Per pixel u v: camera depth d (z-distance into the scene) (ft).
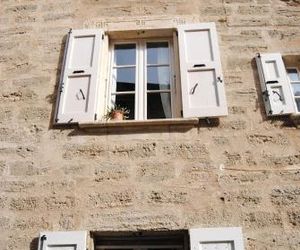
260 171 14.62
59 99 16.74
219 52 17.78
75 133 15.80
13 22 19.69
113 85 18.24
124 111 16.99
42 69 17.92
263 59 17.52
